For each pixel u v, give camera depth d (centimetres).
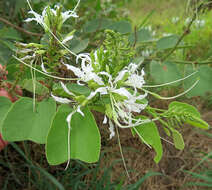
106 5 70
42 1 40
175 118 25
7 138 21
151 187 45
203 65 42
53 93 25
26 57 25
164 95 57
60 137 21
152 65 41
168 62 42
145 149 46
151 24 70
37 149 42
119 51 22
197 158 50
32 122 22
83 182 39
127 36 47
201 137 54
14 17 46
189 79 40
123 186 42
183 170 45
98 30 46
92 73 21
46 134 22
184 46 44
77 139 21
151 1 84
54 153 20
